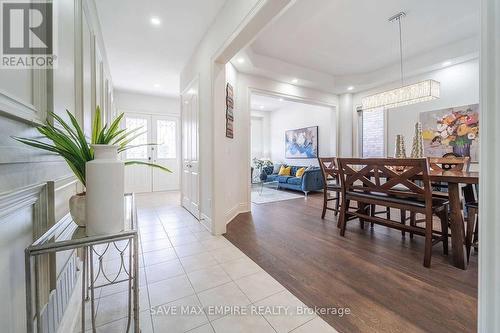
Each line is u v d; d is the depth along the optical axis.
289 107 7.52
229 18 2.34
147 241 2.55
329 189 3.45
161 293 1.58
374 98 3.43
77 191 1.64
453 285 1.65
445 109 3.79
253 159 7.69
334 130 5.38
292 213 3.79
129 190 5.92
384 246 2.37
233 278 1.77
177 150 6.53
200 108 3.25
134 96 5.90
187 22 2.80
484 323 0.46
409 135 4.30
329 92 5.19
